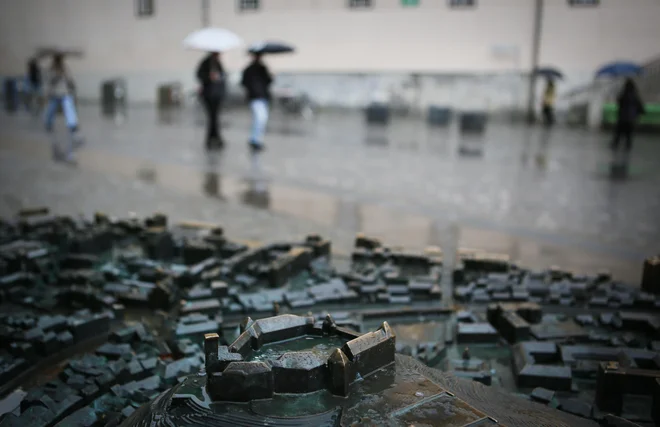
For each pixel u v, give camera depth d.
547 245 7.71
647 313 5.30
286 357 2.71
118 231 7.28
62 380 3.92
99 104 30.78
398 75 27.45
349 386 2.69
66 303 5.27
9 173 11.51
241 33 28.56
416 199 10.48
